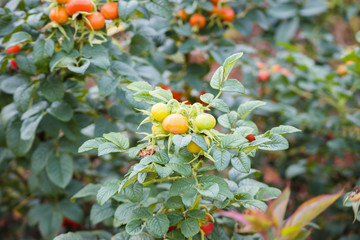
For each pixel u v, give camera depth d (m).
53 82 1.01
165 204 0.87
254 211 0.78
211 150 0.83
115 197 0.90
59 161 1.06
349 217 1.32
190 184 0.83
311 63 1.34
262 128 1.55
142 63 1.11
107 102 1.20
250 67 1.32
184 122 0.81
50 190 1.13
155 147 0.85
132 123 1.05
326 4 1.62
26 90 1.00
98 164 1.35
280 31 1.65
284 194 0.78
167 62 1.25
